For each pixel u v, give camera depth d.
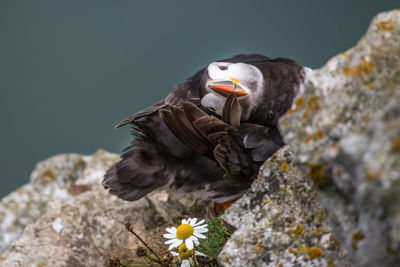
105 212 5.20
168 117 5.07
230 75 5.09
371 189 4.54
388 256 4.64
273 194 4.96
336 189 4.85
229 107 5.07
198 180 5.14
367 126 4.83
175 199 5.19
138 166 5.15
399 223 4.37
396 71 4.85
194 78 5.14
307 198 4.95
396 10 4.88
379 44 4.86
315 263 4.92
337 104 4.85
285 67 5.11
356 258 4.83
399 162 4.46
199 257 5.03
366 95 4.85
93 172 5.37
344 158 4.82
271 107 5.10
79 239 5.18
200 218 5.16
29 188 5.41
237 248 4.95
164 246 5.11
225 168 5.09
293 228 4.94
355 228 4.84
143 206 5.20
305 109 4.86
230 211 4.98
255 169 5.09
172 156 5.14
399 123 4.61
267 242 4.94
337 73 4.86
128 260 5.12
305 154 4.85
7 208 5.36
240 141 5.08
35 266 5.14
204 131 5.07
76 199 5.23
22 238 5.18
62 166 5.42
